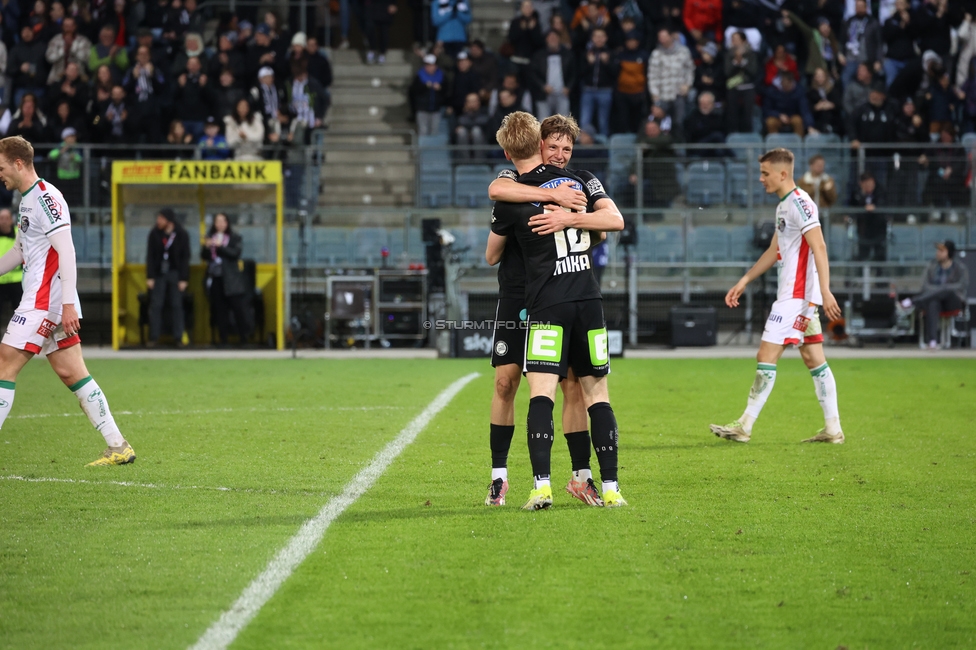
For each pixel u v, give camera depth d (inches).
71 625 545.3
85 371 980.6
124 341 2613.2
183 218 2667.3
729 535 724.7
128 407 1408.7
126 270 2615.7
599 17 3046.3
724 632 537.0
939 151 2805.1
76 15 3206.2
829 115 2957.7
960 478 934.4
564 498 846.5
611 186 2787.9
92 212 2728.8
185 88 2955.2
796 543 705.0
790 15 3065.9
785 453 1066.7
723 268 2741.1
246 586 607.8
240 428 1216.8
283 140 2851.9
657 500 837.2
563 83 2979.8
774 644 522.0
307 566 647.1
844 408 1417.3
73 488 877.2
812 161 2645.2
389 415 1331.2
